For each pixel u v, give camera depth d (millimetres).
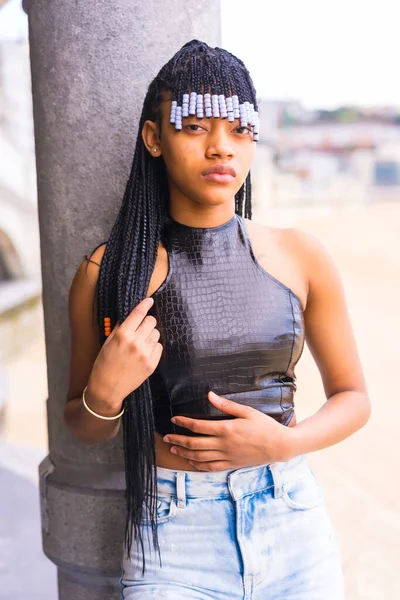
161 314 1465
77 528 1903
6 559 3584
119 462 1903
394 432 7410
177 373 1456
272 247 1562
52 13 1784
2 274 14070
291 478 1501
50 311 1938
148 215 1528
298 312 1518
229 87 1404
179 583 1440
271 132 43312
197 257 1486
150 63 1773
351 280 20344
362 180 44844
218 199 1425
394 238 29219
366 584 3717
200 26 1799
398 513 4934
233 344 1452
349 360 1611
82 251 1854
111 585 1927
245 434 1393
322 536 1528
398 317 15211
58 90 1809
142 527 1477
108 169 1812
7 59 13242
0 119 13211
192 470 1463
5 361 11859
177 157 1425
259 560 1442
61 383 1943
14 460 5090
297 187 40969
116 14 1754
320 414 1536
